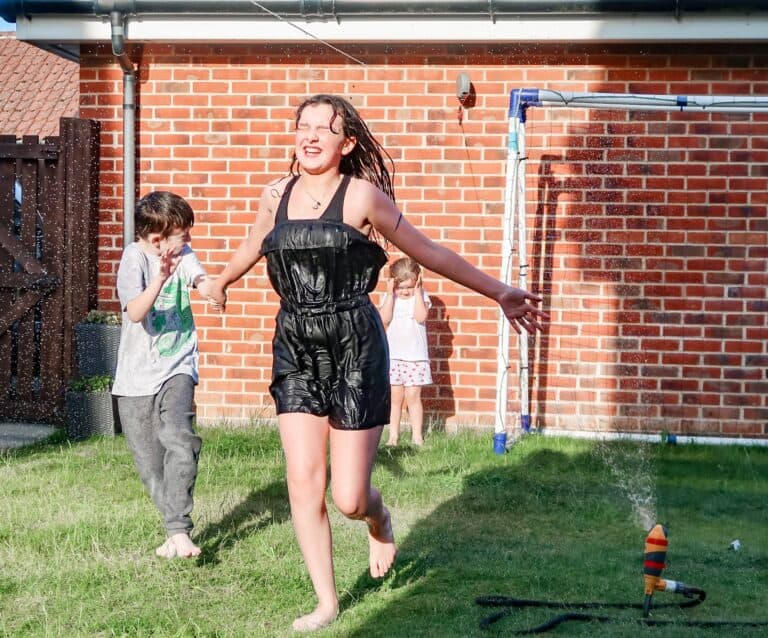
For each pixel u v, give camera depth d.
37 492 6.39
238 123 8.98
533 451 7.84
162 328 5.14
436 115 8.80
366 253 4.04
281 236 3.99
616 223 8.65
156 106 9.03
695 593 4.48
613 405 8.70
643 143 8.60
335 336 3.99
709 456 7.95
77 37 8.79
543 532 5.74
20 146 9.06
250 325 9.01
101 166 9.12
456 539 5.53
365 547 5.28
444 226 8.84
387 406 4.07
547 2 8.20
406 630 4.07
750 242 8.55
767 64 8.55
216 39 8.68
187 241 5.20
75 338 9.04
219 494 6.37
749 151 8.53
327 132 4.01
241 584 4.67
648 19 8.31
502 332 7.81
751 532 5.88
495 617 4.23
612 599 4.59
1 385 9.13
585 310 8.70
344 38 8.56
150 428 5.12
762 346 8.56
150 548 5.14
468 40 8.49
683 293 8.62
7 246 9.12
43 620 4.16
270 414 8.99
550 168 8.70
